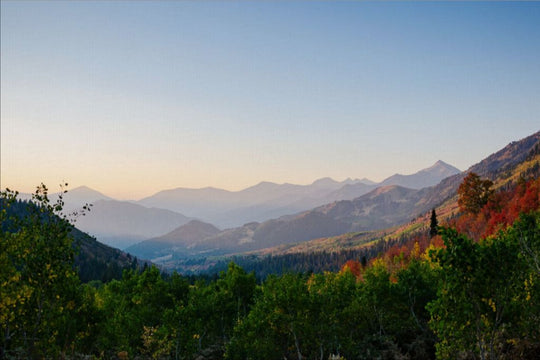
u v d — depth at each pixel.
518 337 24.52
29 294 19.02
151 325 49.16
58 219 21.06
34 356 21.34
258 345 39.06
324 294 40.94
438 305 18.81
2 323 19.33
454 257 17.84
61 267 21.02
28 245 20.22
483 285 17.73
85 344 28.64
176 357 43.44
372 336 44.53
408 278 45.19
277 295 38.94
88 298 27.98
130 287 60.81
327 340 40.28
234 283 59.53
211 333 56.44
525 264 18.66
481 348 18.91
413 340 42.78
